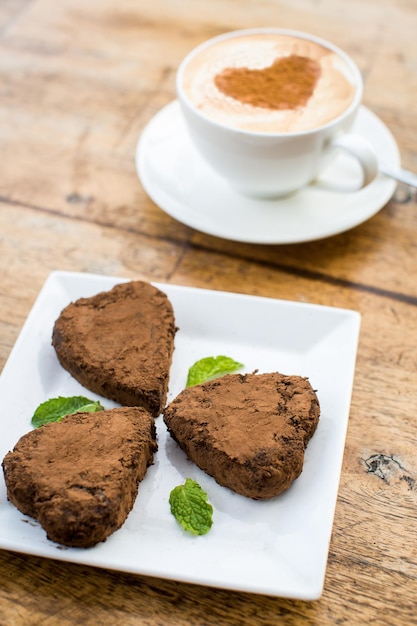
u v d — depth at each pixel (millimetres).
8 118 671
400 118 658
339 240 593
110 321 517
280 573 428
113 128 664
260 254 588
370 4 748
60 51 718
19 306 560
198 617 438
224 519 452
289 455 454
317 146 555
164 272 579
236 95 569
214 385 490
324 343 517
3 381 501
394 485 479
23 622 437
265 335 524
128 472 450
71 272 551
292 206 586
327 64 589
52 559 455
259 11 745
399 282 570
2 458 476
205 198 592
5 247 591
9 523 448
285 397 481
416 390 517
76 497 437
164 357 504
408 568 451
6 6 757
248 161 560
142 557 435
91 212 612
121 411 479
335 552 456
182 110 575
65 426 470
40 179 631
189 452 473
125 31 733
